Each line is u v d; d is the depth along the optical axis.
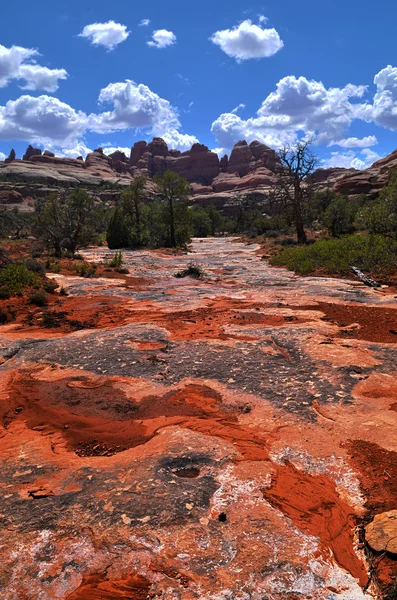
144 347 7.53
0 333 8.95
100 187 138.75
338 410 4.86
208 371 6.26
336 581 2.58
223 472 3.74
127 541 2.91
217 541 2.90
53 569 2.70
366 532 2.93
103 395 5.64
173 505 3.27
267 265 21.30
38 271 17.28
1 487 3.63
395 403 4.97
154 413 5.06
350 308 10.38
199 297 12.73
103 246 40.81
